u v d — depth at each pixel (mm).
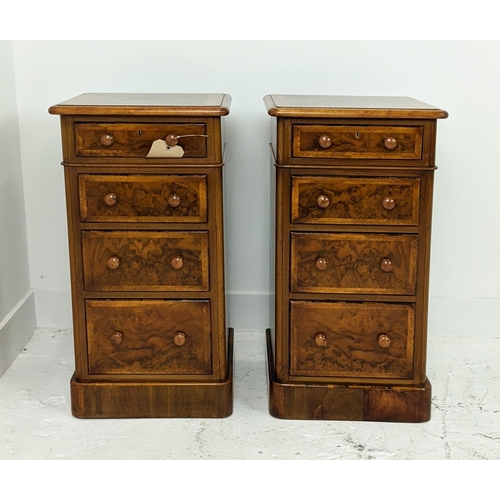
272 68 2820
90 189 2199
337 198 2195
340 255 2242
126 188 2197
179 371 2342
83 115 2139
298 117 2135
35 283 3057
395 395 2312
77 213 2219
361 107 2174
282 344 2318
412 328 2285
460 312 3010
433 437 2240
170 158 2170
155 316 2303
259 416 2373
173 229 2234
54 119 2895
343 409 2332
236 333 3045
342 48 2797
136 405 2344
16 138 2881
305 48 2801
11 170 2834
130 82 2846
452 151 2865
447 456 2133
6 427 2291
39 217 2992
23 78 2854
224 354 2340
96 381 2342
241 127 2873
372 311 2279
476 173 2883
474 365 2748
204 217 2225
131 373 2344
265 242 2975
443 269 2982
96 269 2264
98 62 2832
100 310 2297
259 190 2924
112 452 2148
